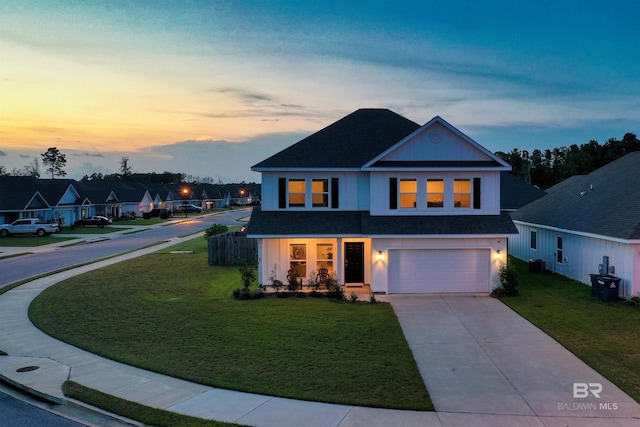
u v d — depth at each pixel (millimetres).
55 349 11992
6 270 25406
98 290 19422
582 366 10734
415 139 19906
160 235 46125
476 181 19797
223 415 8234
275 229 19375
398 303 17250
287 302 17219
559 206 24516
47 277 22719
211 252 26844
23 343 12516
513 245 29172
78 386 9531
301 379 9844
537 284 20297
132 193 76625
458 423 7992
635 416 8250
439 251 19188
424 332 13539
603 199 21062
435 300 17734
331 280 18609
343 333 13227
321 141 21719
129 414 8297
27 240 41594
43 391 9398
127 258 29594
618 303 16469
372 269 19078
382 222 19469
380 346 12094
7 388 9898
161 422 7973
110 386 9562
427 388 9531
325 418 8133
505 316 15273
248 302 17172
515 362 11047
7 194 48938
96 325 14133
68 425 8164
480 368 10672
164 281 21547
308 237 19125
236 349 11797
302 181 20594
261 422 7973
